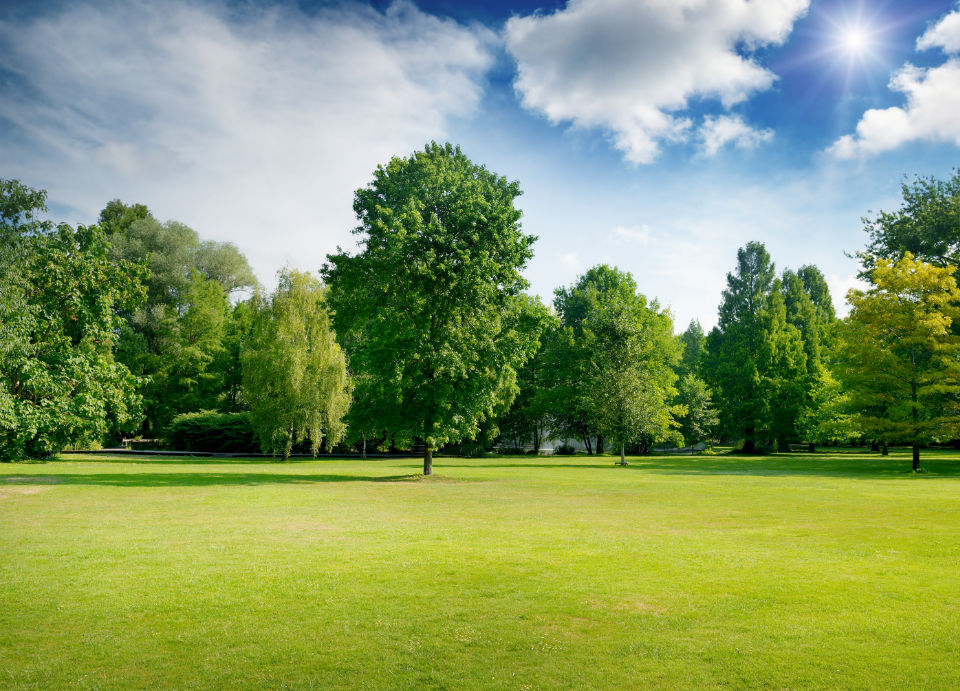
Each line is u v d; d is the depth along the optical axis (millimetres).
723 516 16766
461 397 30281
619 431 44875
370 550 11656
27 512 16969
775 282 74312
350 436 33062
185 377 63281
